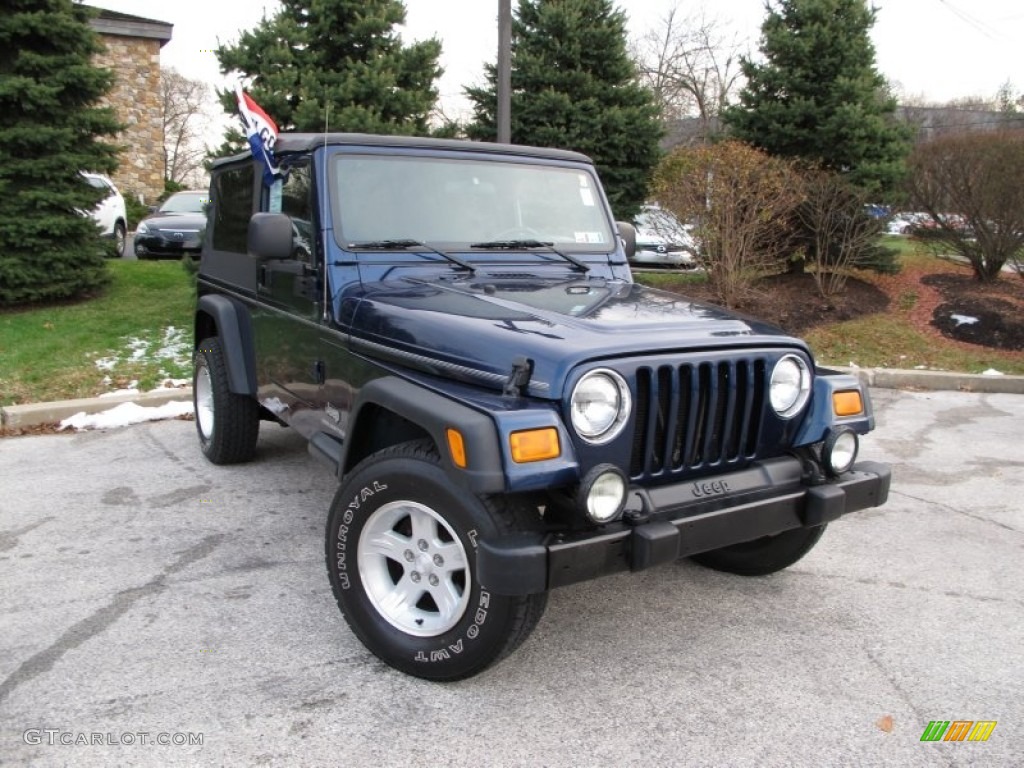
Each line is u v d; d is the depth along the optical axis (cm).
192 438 596
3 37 891
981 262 1120
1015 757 254
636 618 343
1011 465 573
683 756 252
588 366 255
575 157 425
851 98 1080
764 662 308
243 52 959
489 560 245
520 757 249
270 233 337
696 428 286
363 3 983
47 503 461
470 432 241
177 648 309
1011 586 380
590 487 245
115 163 981
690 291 1088
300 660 302
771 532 292
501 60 909
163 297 1035
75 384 691
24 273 920
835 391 312
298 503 468
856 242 1055
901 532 447
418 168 375
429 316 297
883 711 278
